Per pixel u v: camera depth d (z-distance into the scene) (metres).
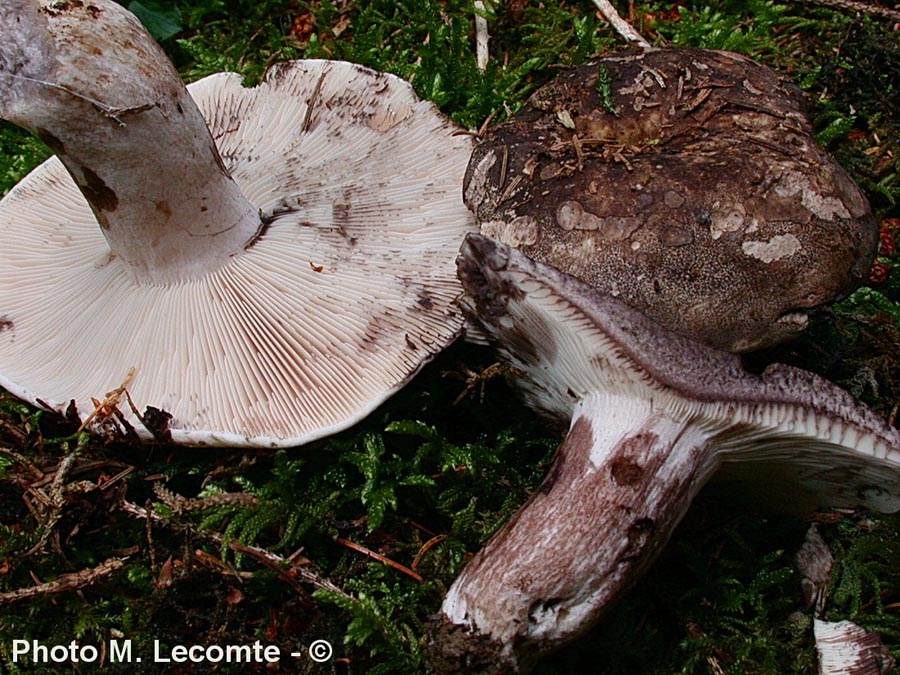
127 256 0.29
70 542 0.30
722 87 0.30
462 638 0.26
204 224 0.29
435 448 0.31
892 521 0.30
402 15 0.40
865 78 0.37
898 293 0.34
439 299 0.30
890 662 0.29
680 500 0.27
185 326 0.29
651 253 0.27
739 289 0.27
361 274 0.30
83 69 0.26
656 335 0.26
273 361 0.29
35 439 0.32
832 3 0.38
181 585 0.30
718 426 0.26
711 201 0.27
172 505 0.29
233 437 0.28
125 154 0.27
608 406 0.27
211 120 0.34
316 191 0.31
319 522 0.30
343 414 0.28
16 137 0.38
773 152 0.28
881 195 0.35
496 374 0.30
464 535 0.30
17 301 0.31
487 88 0.37
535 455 0.32
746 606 0.30
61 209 0.32
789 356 0.32
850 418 0.25
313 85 0.34
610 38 0.39
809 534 0.31
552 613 0.26
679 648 0.29
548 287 0.26
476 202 0.30
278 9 0.41
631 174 0.28
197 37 0.40
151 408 0.28
